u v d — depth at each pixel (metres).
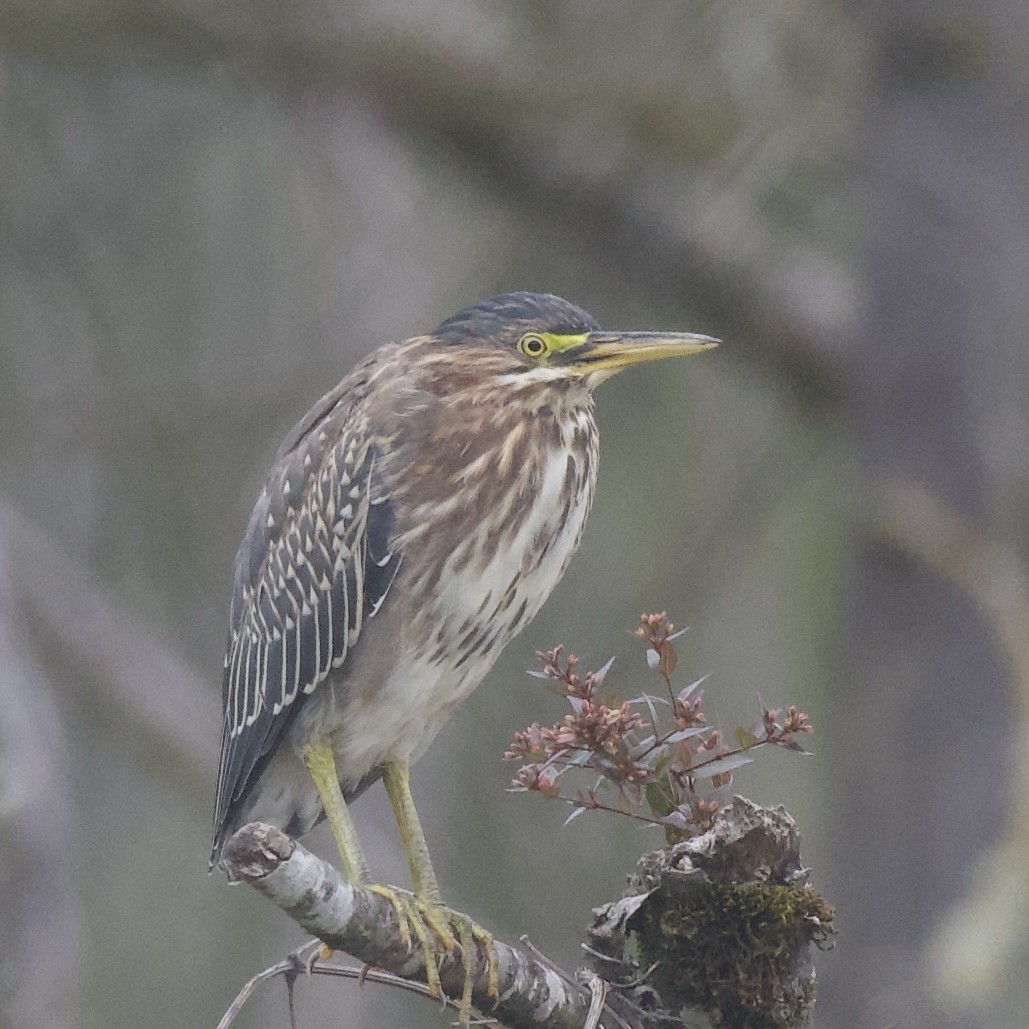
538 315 7.48
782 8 11.83
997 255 9.86
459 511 7.30
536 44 12.28
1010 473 9.69
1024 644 9.12
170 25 12.02
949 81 9.98
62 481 13.04
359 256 13.09
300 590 7.62
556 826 12.04
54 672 11.89
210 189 12.98
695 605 12.47
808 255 12.33
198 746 11.91
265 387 12.84
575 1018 5.71
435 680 7.47
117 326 12.77
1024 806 8.17
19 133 12.70
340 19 11.98
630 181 12.29
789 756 12.48
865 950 9.70
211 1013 12.48
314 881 5.39
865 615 10.02
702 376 12.69
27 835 9.79
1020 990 8.65
